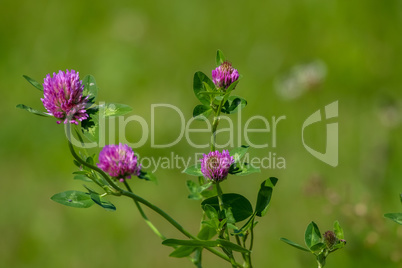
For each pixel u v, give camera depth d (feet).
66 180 28.35
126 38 34.65
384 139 24.21
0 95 33.55
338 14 30.91
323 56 30.17
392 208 21.27
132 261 24.43
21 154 29.81
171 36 34.04
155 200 26.03
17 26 37.14
